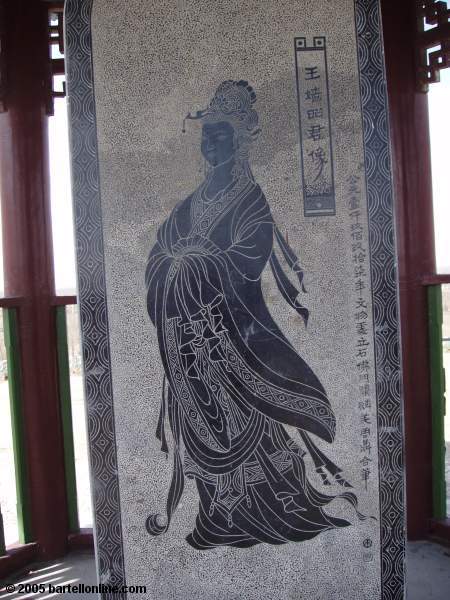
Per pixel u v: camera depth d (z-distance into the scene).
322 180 3.10
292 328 3.10
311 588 3.06
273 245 3.10
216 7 3.10
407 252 3.76
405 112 3.74
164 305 3.08
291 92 3.10
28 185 3.69
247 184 3.10
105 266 3.07
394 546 3.07
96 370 3.07
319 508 3.08
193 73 3.10
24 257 3.69
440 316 3.79
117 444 3.06
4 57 3.64
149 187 3.08
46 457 3.74
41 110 3.75
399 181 3.74
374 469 3.08
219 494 3.08
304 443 3.09
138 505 3.06
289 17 3.11
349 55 3.10
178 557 3.06
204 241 3.09
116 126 3.07
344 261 3.09
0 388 9.98
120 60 3.08
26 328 3.70
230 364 3.09
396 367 3.08
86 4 3.08
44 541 3.74
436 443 3.81
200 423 3.08
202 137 3.09
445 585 3.28
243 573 3.06
